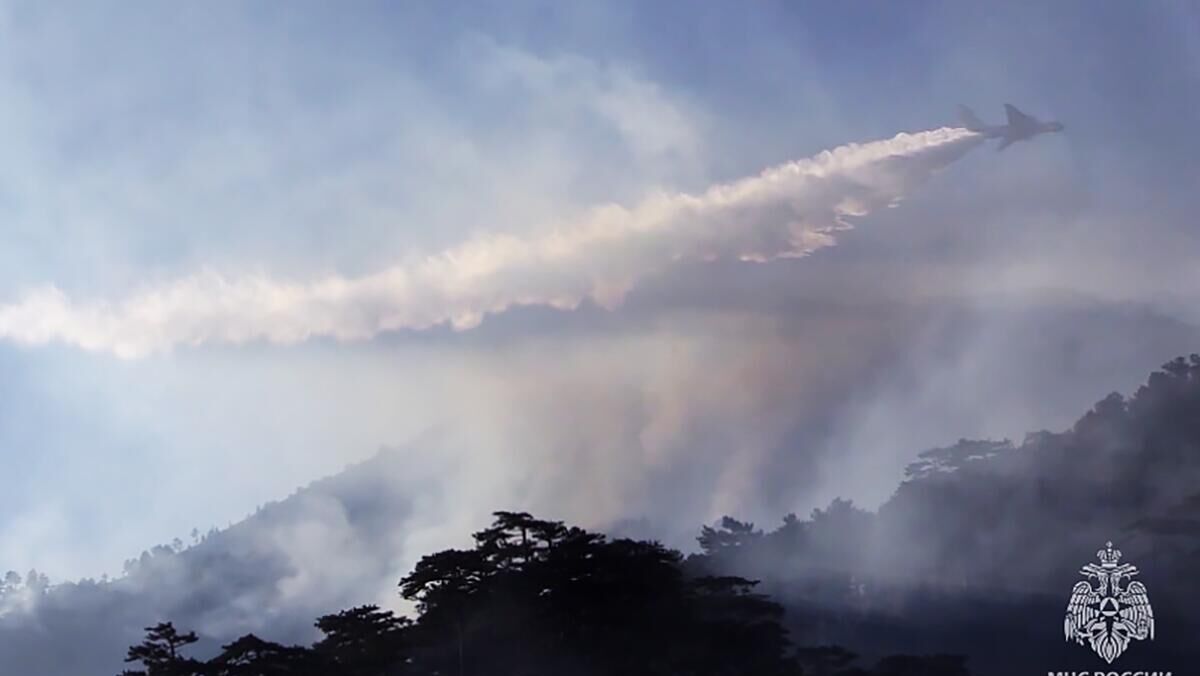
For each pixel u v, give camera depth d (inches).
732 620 3656.5
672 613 3646.7
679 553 4101.9
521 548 3683.6
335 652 3437.5
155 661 3302.2
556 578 3614.7
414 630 3528.5
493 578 3649.1
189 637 3366.1
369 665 3403.1
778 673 3565.5
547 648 3533.5
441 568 3607.3
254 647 3302.2
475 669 3491.6
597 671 3506.4
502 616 3558.1
